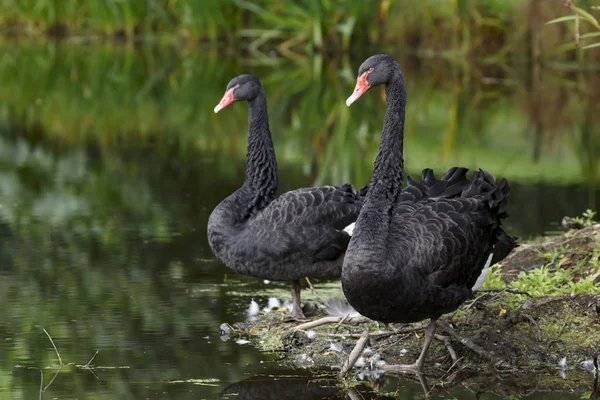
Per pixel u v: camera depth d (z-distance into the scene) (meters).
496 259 9.44
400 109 8.93
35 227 13.98
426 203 9.22
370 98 25.88
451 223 8.78
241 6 31.41
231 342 9.80
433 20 29.89
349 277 8.41
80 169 17.70
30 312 10.49
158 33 34.97
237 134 21.16
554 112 22.94
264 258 10.25
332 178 16.45
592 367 9.09
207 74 28.78
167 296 11.18
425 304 8.62
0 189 16.14
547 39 27.98
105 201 15.45
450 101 24.41
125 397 8.30
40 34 35.75
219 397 8.36
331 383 8.77
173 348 9.58
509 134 20.45
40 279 11.63
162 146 19.83
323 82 27.16
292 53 32.16
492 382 8.82
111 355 9.34
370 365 9.23
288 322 10.38
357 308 8.60
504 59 28.69
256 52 32.69
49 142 20.14
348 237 10.27
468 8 28.83
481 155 18.36
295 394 8.49
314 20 30.56
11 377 8.74
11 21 36.12
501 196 9.23
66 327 10.07
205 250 12.96
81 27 35.59
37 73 28.86
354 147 19.30
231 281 11.84
